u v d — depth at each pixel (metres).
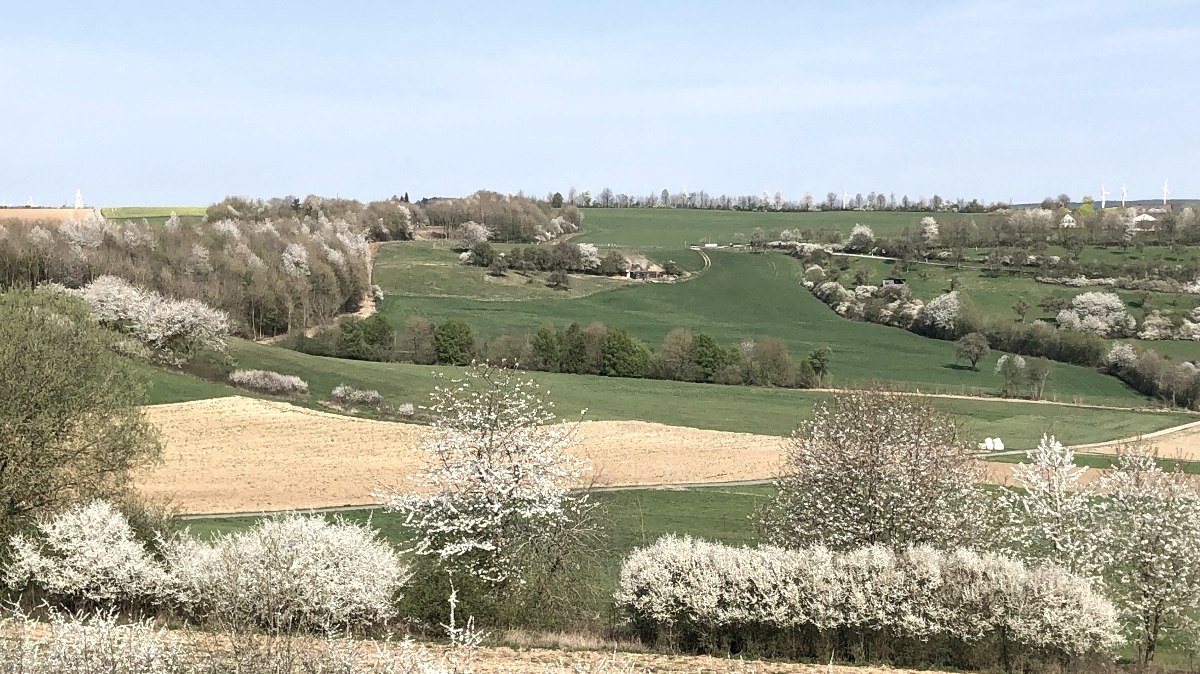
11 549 21.11
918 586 20.84
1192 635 24.92
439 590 21.75
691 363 90.56
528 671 16.28
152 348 71.69
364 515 39.19
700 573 21.12
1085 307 107.19
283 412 62.81
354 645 12.45
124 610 19.97
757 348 92.50
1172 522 24.94
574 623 22.36
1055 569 22.12
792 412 76.00
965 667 20.38
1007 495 30.22
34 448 23.88
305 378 74.31
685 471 52.69
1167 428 72.19
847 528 27.30
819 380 89.44
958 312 108.56
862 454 27.58
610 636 21.50
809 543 27.97
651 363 91.31
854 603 20.48
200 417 60.16
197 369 72.44
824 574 20.97
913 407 28.92
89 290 76.31
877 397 29.12
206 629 14.65
